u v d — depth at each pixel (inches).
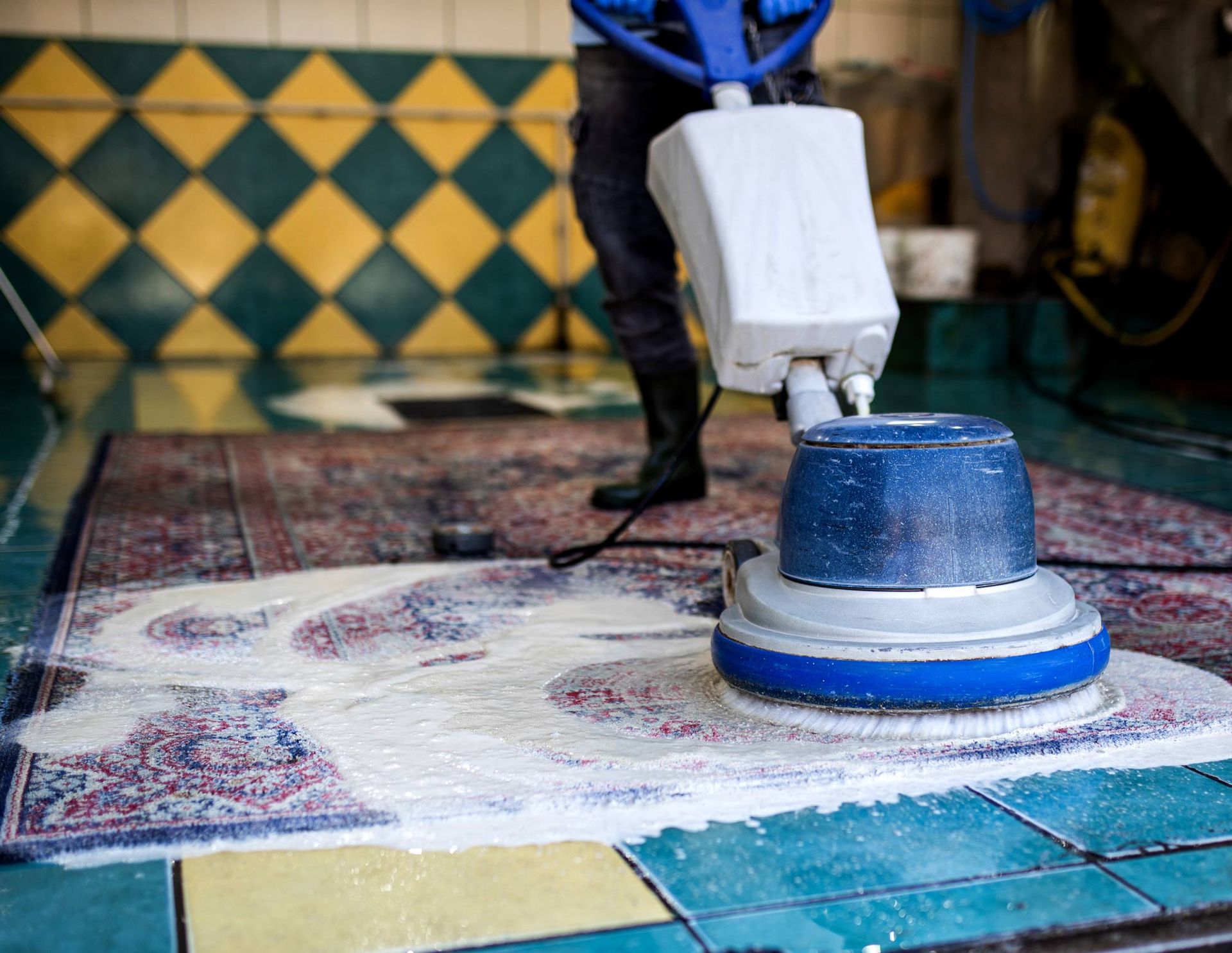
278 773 35.8
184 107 176.9
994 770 35.9
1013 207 161.0
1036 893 29.3
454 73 186.5
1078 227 151.3
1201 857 31.0
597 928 27.8
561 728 38.9
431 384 152.3
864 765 35.6
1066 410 121.3
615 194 70.8
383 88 184.4
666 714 40.2
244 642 49.3
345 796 34.1
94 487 83.3
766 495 80.6
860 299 45.3
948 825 32.7
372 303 188.7
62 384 147.8
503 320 194.7
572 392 143.5
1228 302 136.3
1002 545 38.2
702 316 47.9
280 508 77.7
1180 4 122.9
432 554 65.0
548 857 31.1
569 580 59.4
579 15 53.0
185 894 29.4
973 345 153.4
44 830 32.2
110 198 177.0
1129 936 27.6
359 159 184.9
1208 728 38.9
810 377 46.4
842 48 192.2
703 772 35.2
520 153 190.7
